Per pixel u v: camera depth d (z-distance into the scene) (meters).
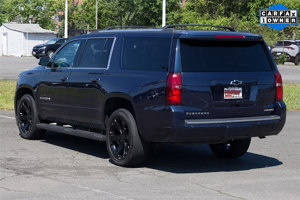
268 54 7.73
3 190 6.14
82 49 8.61
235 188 6.41
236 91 7.28
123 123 7.50
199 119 7.03
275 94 7.69
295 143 10.02
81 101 8.38
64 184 6.47
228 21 50.91
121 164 7.58
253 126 7.34
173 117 6.89
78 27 86.50
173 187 6.41
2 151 8.56
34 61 40.62
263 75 7.54
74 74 8.55
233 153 8.34
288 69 35.72
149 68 7.31
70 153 8.55
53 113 9.09
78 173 7.11
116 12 86.50
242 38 7.38
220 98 7.17
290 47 42.00
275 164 8.01
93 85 8.08
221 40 7.30
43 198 5.83
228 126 7.12
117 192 6.13
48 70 9.23
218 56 7.26
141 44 7.58
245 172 7.39
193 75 7.02
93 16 87.88
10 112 13.91
